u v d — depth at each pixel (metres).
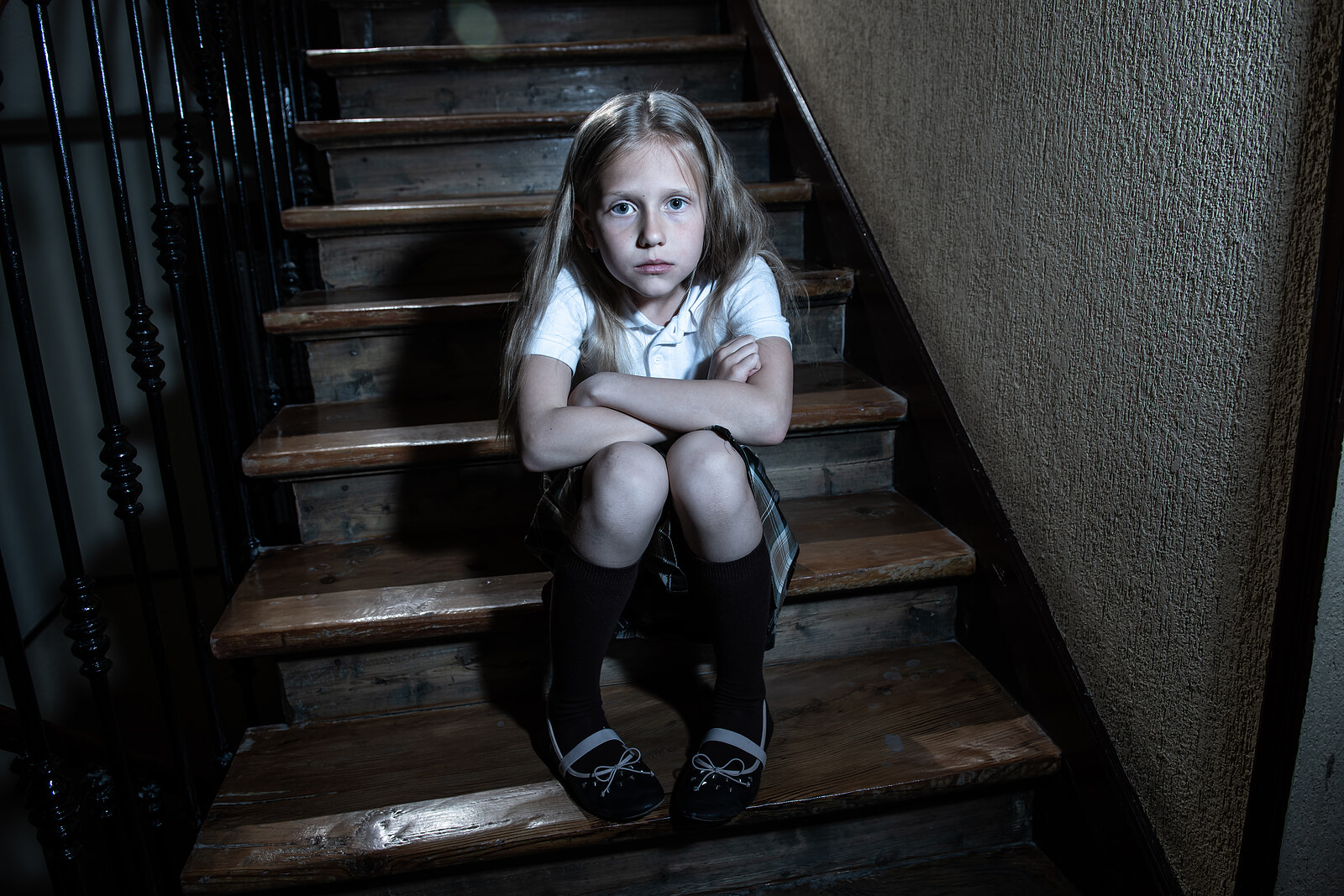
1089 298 0.99
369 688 1.20
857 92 1.56
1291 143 0.71
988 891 1.09
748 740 1.02
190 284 2.13
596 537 0.95
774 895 1.09
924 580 1.27
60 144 0.89
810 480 1.49
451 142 1.89
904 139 1.39
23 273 0.80
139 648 2.40
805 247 1.81
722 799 0.97
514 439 1.06
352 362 1.53
